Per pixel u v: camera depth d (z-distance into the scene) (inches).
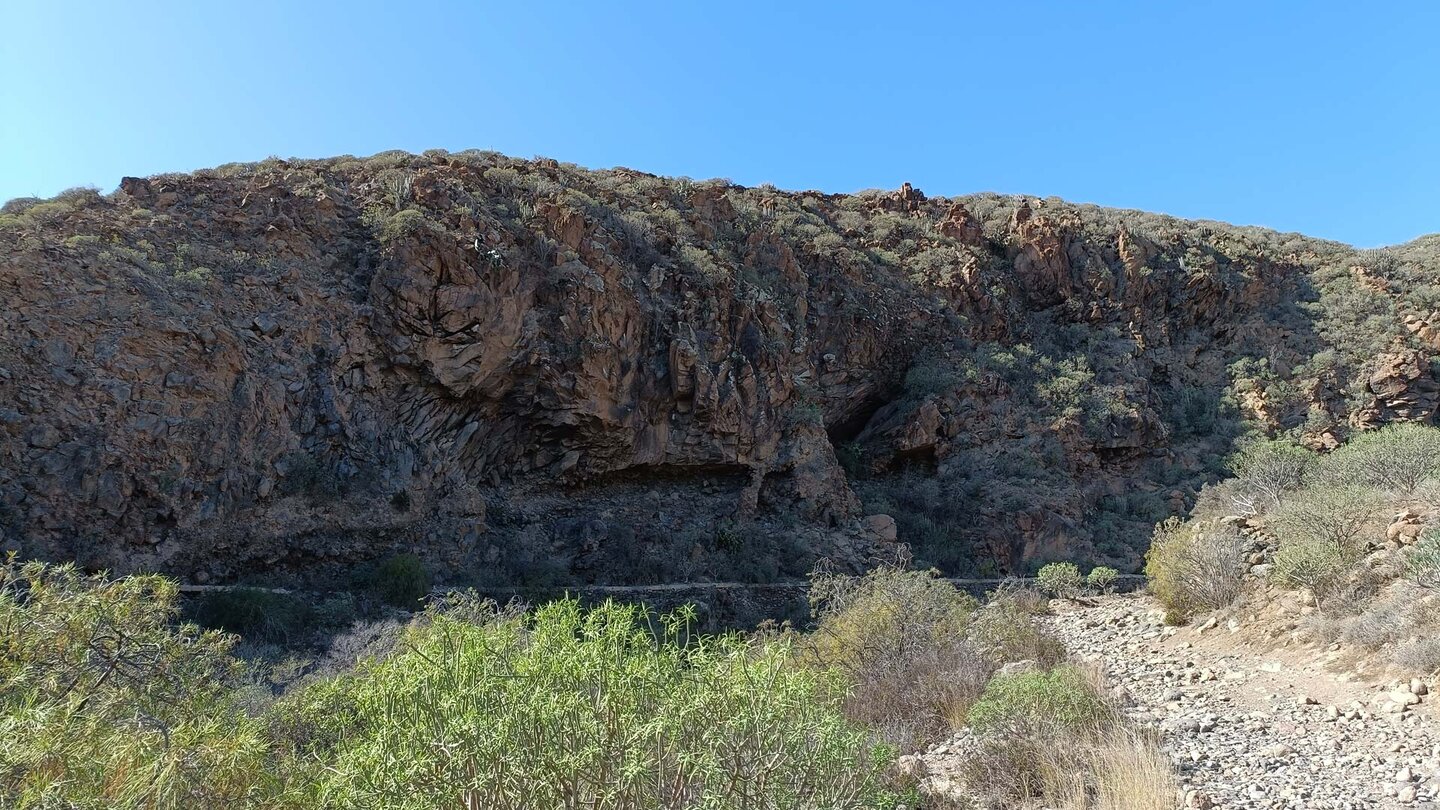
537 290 938.1
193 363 685.3
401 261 837.2
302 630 594.9
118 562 589.6
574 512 967.0
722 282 1122.7
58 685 142.9
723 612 836.6
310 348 772.6
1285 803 210.1
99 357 642.2
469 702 129.9
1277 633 400.5
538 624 150.2
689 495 1050.1
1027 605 609.9
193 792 125.0
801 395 1144.8
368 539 732.0
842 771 148.6
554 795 125.7
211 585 624.7
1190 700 331.3
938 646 396.5
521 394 921.5
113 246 721.6
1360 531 442.6
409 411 832.3
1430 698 279.6
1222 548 491.8
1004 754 243.1
